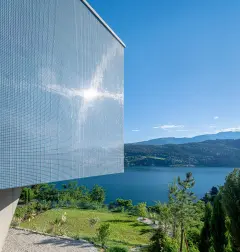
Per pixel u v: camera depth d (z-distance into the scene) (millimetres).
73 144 6891
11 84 4902
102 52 8758
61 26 6508
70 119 6797
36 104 5547
